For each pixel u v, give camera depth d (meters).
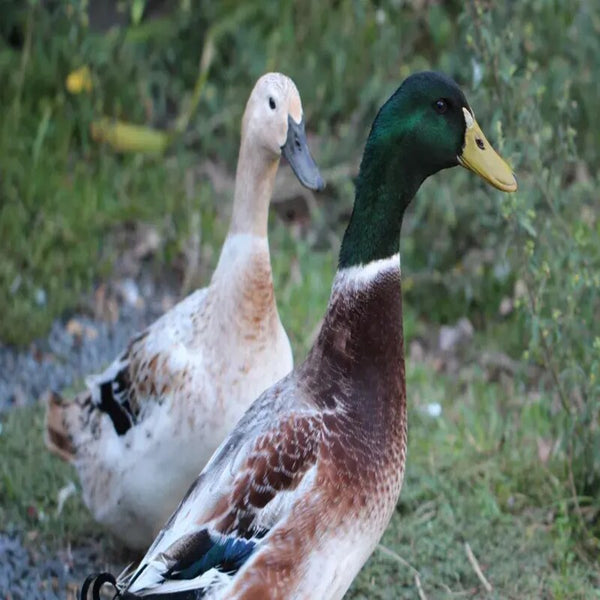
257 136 7.96
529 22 13.18
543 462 9.58
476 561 8.64
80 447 8.46
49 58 13.99
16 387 10.89
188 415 7.77
